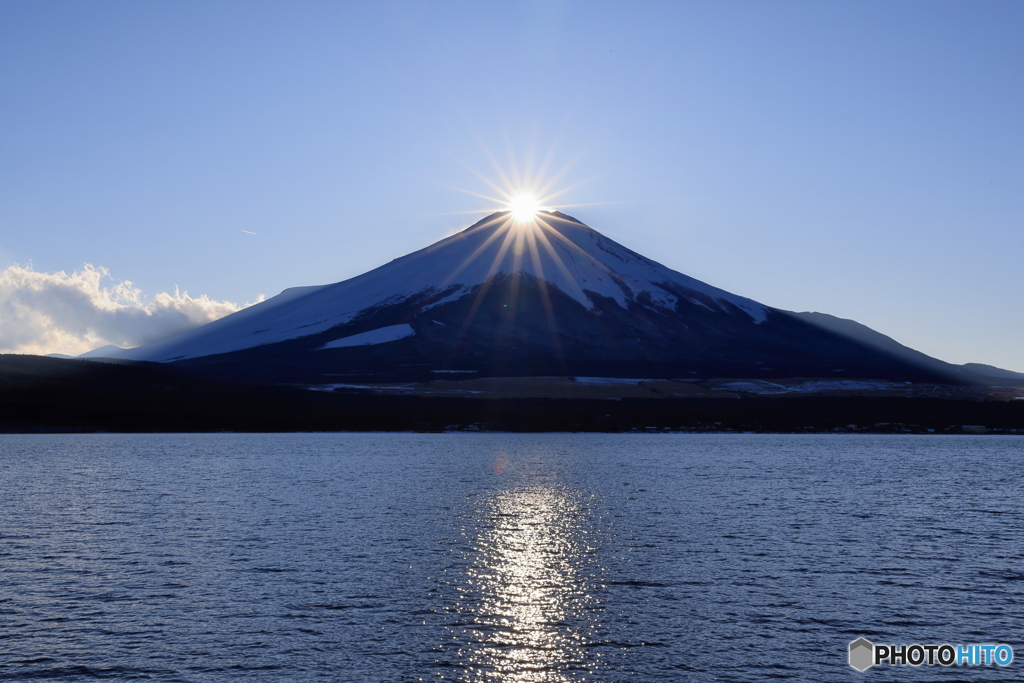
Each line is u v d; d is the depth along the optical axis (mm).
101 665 28438
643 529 54031
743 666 29000
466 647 30406
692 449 135375
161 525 54062
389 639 31109
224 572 40594
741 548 47656
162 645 30328
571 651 30125
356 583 38594
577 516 59531
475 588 37906
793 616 34281
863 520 58781
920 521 58625
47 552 45062
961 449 143625
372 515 59000
